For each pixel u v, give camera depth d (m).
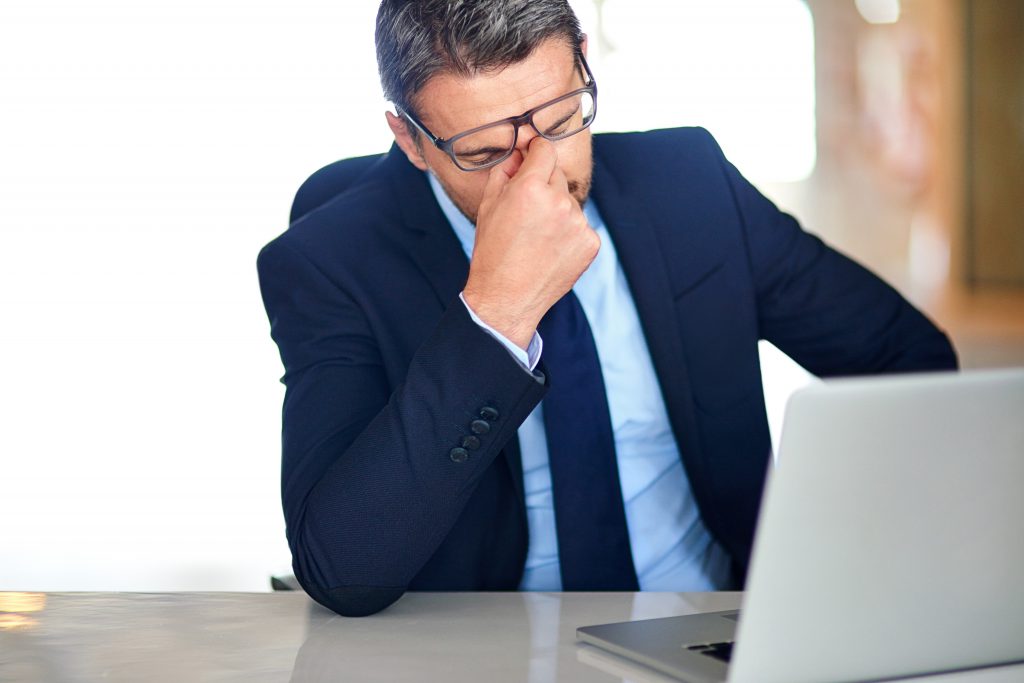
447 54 1.15
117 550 3.36
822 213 8.99
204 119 7.25
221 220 7.09
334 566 1.04
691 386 1.41
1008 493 0.69
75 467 4.08
